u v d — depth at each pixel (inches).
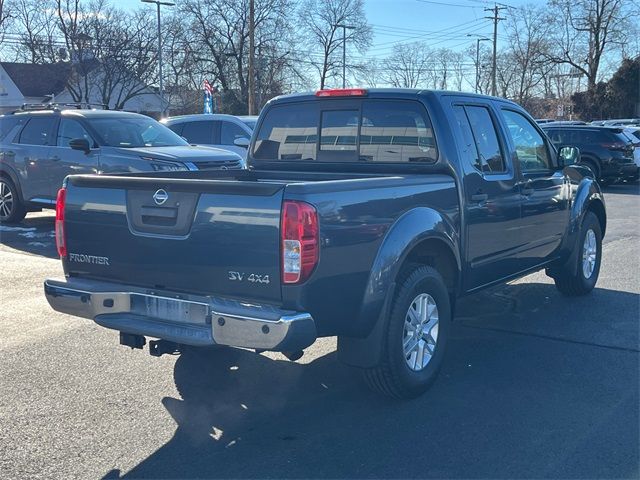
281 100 245.8
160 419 182.7
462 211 210.8
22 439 170.6
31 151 470.9
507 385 204.5
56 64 1775.3
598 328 260.5
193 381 208.8
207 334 163.9
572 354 231.5
